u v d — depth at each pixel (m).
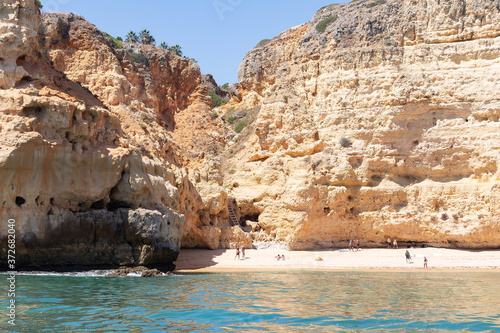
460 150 48.00
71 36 52.59
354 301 20.50
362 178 49.59
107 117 35.91
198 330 14.70
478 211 46.44
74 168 31.86
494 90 47.56
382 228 48.94
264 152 54.28
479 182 47.28
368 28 53.47
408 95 49.31
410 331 14.99
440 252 45.28
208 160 50.12
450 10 50.78
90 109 34.16
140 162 35.31
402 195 49.16
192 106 68.94
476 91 48.09
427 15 51.62
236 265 40.03
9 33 32.97
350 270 37.72
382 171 49.84
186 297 21.06
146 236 33.06
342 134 51.03
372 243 49.56
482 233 45.72
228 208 51.44
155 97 59.91
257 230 51.16
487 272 35.91
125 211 33.00
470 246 46.75
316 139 52.69
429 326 15.65
